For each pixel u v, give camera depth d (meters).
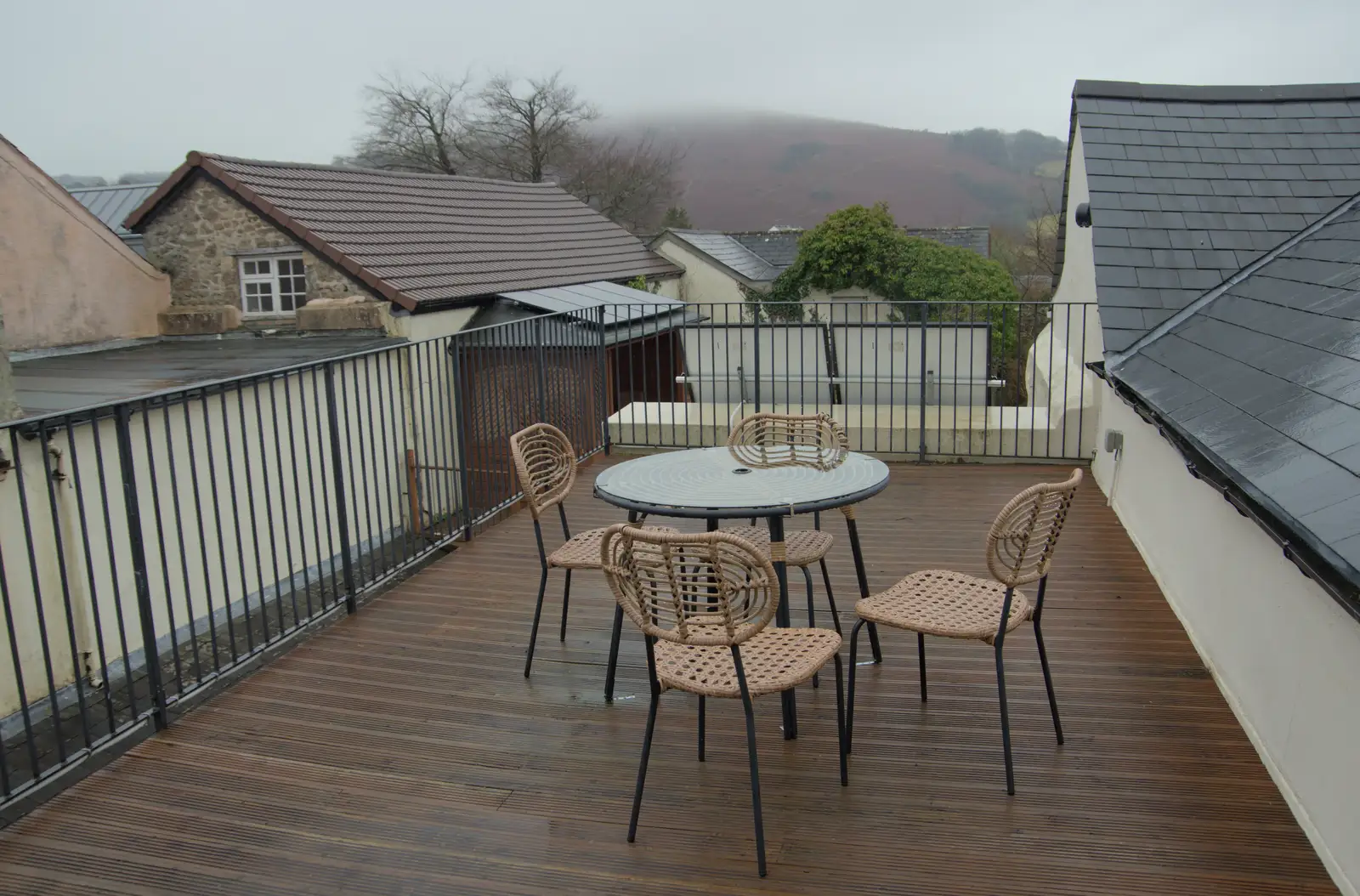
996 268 17.95
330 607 4.61
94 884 2.66
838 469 3.73
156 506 3.57
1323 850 2.53
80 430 6.21
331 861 2.73
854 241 17.70
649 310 13.12
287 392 4.31
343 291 11.72
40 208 10.66
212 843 2.84
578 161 37.94
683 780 3.09
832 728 3.40
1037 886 2.48
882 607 3.19
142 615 3.51
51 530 5.91
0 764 2.98
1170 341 5.28
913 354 7.41
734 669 2.74
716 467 3.89
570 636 4.38
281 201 12.34
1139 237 6.02
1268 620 3.07
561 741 3.40
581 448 7.76
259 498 7.71
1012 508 2.79
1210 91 7.24
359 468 9.07
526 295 12.84
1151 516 4.98
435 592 5.02
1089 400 7.06
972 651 4.00
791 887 2.53
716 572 2.52
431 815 2.95
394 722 3.59
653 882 2.58
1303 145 6.69
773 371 7.46
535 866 2.67
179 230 12.30
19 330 10.42
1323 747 2.56
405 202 14.95
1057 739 3.22
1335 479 2.56
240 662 3.96
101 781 3.21
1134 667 3.80
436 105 37.25
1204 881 2.48
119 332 11.67
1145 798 2.87
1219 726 3.31
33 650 5.70
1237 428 3.43
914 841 2.70
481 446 7.75
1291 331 4.23
